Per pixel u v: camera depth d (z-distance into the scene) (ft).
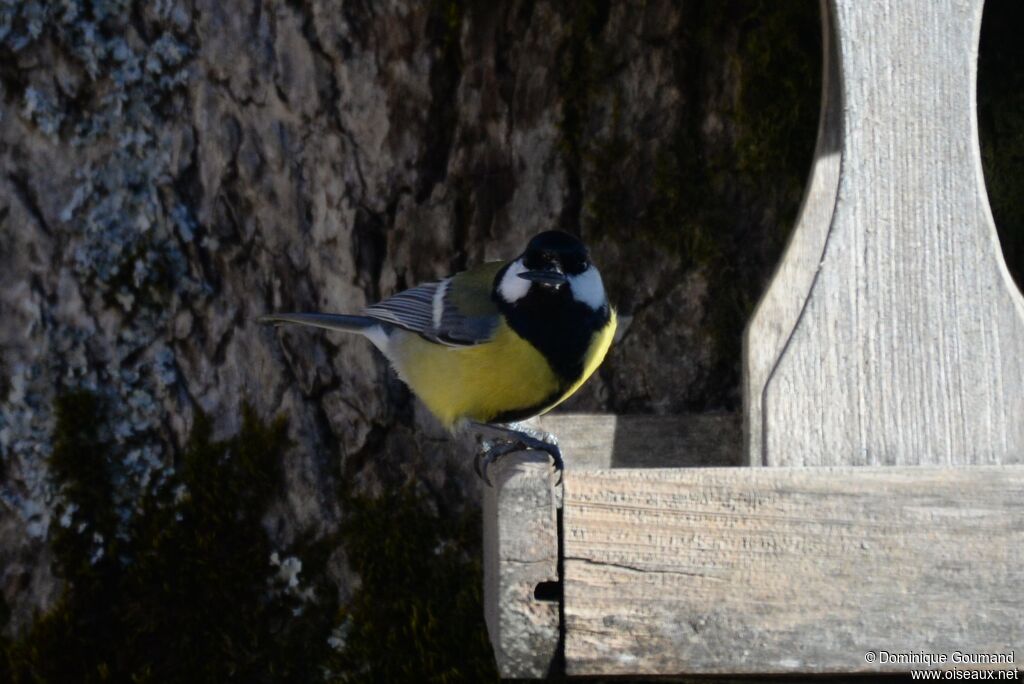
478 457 26.11
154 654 29.66
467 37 29.78
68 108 29.96
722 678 22.06
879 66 22.04
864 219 21.72
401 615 29.99
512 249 29.94
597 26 29.86
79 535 29.66
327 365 30.50
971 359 21.43
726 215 30.17
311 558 30.19
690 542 18.83
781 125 29.96
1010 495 18.94
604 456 28.17
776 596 18.79
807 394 21.43
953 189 21.77
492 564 20.52
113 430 29.96
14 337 29.84
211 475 30.14
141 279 30.07
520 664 18.79
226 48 30.01
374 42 29.86
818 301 21.58
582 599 18.70
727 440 28.19
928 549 18.86
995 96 31.07
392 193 30.07
